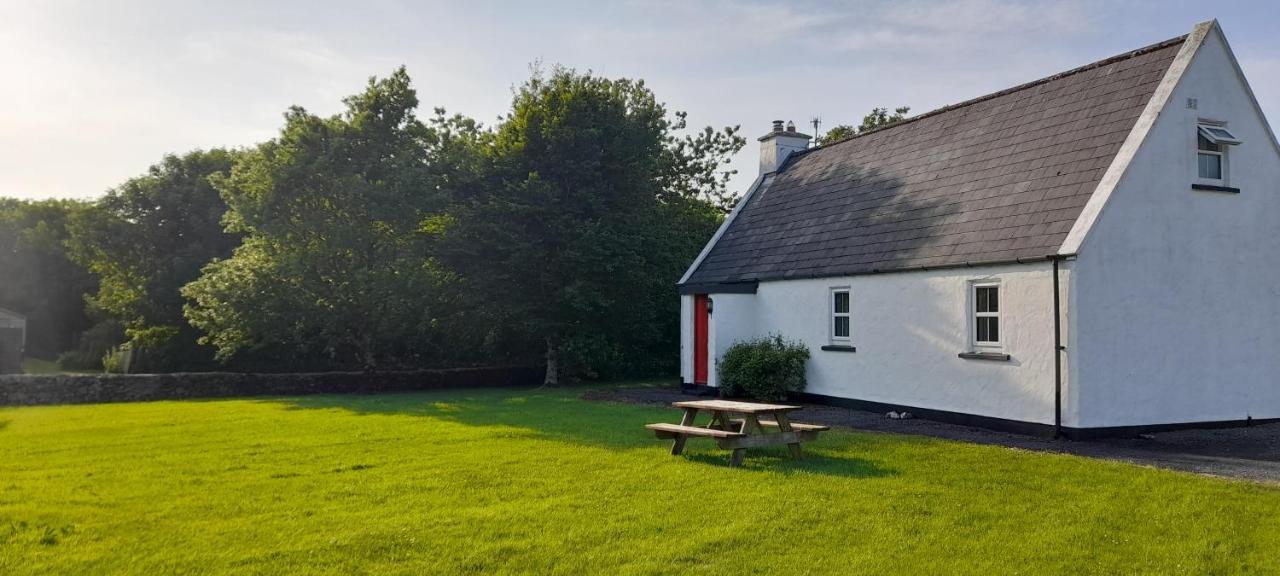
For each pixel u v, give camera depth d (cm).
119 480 1002
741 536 737
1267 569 658
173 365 3378
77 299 5581
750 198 2533
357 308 2528
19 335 4725
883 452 1177
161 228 4300
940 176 1806
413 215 2570
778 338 2036
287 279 2459
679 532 752
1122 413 1367
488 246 2567
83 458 1177
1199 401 1448
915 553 695
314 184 2502
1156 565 667
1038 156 1584
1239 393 1494
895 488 929
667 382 2738
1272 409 1528
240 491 930
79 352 4862
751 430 1137
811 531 754
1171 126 1446
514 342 2941
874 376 1756
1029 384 1402
